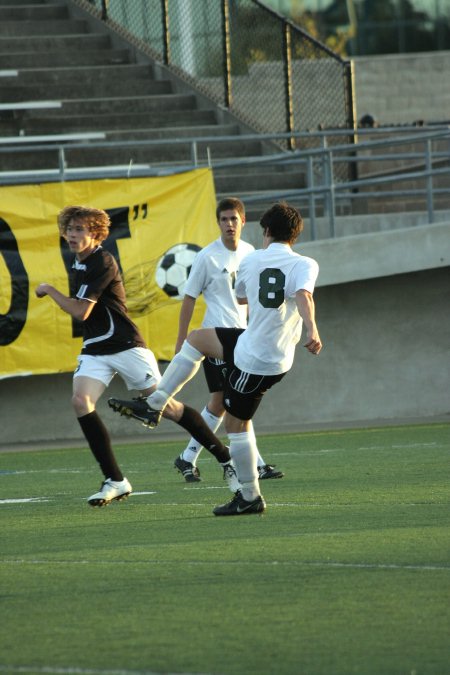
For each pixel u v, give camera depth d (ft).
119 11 228.84
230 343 74.95
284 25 202.08
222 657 41.78
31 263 147.84
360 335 169.17
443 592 50.96
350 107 199.21
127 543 65.67
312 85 214.48
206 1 221.46
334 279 161.48
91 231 78.79
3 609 50.03
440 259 163.22
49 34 229.86
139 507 81.46
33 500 89.20
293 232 70.69
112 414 161.79
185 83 218.38
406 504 78.95
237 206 95.86
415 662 40.83
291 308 70.13
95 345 80.53
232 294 96.53
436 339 170.71
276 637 44.32
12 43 222.48
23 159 193.16
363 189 199.21
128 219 151.33
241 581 54.24
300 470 103.86
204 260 95.86
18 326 147.43
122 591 52.90
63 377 158.71
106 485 81.97
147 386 81.41
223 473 96.43
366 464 107.76
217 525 71.20
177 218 152.87
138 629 45.98
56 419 158.51
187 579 55.01
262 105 217.56
